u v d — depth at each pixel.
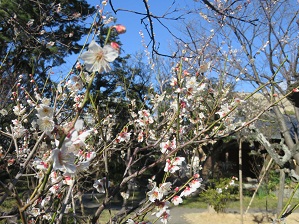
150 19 3.09
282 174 8.13
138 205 2.37
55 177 2.19
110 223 2.31
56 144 1.32
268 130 10.03
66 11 7.69
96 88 7.50
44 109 1.37
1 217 2.06
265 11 7.07
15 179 1.98
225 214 11.28
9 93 5.15
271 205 12.62
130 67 11.23
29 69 7.02
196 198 13.31
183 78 2.82
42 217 2.53
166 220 2.03
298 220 10.32
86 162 1.41
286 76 6.25
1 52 7.49
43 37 7.09
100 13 2.66
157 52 3.26
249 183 16.91
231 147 16.92
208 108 4.37
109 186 2.53
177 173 2.70
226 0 7.02
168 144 2.50
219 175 13.84
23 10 7.52
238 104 3.09
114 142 3.07
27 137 3.70
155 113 4.53
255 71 6.50
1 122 4.86
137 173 2.34
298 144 5.49
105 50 1.22
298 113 6.11
